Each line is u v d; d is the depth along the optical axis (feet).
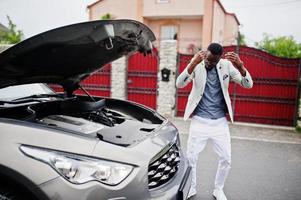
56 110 10.00
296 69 27.09
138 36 8.88
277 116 28.02
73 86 11.22
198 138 11.16
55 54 7.74
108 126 9.09
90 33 7.11
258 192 12.68
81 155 6.04
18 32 74.33
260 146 20.57
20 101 9.68
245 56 28.09
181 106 30.07
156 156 7.07
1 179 5.98
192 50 71.36
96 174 5.97
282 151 19.47
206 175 14.33
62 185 5.72
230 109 10.92
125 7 76.43
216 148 11.30
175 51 29.17
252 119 28.71
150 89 30.71
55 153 5.94
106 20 6.95
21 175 5.69
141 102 31.14
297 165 16.57
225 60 11.13
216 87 10.98
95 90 32.27
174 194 7.26
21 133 6.11
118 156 6.31
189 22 75.25
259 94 28.22
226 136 11.09
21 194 6.03
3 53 6.76
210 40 70.03
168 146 7.92
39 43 6.81
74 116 9.81
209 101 11.03
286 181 14.05
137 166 6.39
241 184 13.52
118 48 9.23
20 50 6.77
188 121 28.32
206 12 69.67
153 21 77.97
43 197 5.66
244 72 10.70
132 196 6.14
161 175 7.29
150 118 10.71
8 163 5.75
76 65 9.32
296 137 23.89
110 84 31.65
